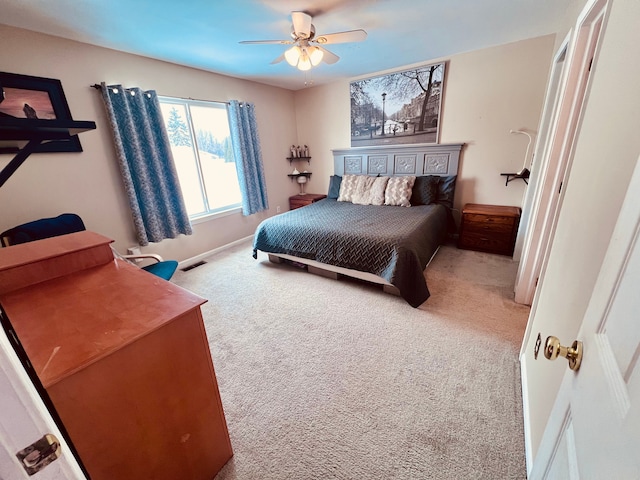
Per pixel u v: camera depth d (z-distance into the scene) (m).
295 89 4.53
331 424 1.36
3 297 1.08
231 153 3.90
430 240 2.73
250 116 3.88
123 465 0.87
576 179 1.04
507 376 1.57
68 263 1.28
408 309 2.26
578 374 0.56
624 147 0.63
